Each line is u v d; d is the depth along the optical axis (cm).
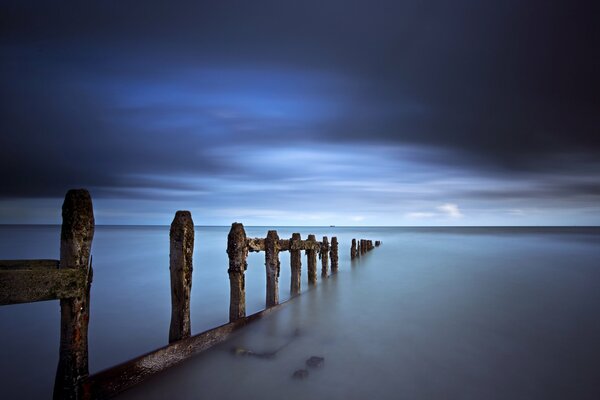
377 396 438
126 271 1584
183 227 500
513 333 692
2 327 802
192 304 991
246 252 685
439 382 482
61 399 345
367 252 2564
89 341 720
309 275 1202
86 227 358
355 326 726
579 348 613
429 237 5756
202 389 459
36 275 319
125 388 401
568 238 5294
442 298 1000
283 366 524
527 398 439
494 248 3114
